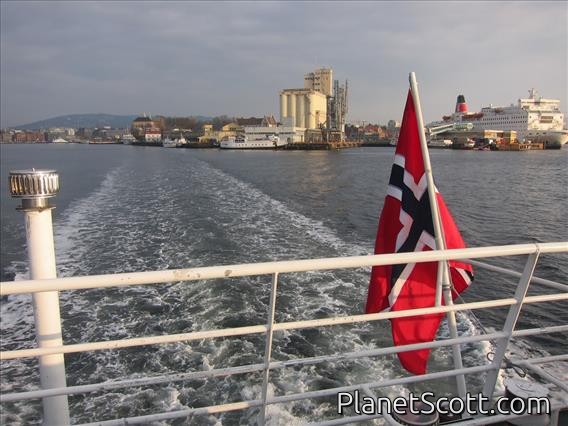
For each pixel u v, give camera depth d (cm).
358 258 223
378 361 738
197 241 1614
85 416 614
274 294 221
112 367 743
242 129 17362
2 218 2386
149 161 7719
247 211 2377
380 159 8619
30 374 749
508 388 301
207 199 2859
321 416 595
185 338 212
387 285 326
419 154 332
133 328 890
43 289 180
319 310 953
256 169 5859
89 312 970
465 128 14100
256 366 243
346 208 2556
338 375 698
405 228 332
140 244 1608
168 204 2638
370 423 566
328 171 5534
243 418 599
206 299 1019
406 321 321
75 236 1794
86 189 3688
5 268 1482
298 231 1845
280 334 838
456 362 328
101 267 1346
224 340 823
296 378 691
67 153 11550
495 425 297
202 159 8412
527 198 3000
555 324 961
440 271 312
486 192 3338
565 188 3534
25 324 960
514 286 1195
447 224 335
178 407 629
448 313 325
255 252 1480
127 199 2936
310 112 15825
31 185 231
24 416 631
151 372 726
